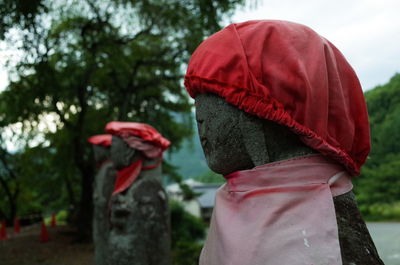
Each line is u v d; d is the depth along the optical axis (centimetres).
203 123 131
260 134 118
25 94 865
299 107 111
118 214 367
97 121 1212
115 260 359
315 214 104
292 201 108
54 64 940
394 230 1414
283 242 102
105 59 972
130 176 383
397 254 938
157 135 414
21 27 726
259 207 111
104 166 579
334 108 116
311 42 118
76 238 1184
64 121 1041
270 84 113
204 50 125
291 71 112
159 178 415
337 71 120
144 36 1104
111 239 369
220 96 123
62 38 933
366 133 125
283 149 118
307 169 112
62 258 959
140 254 356
